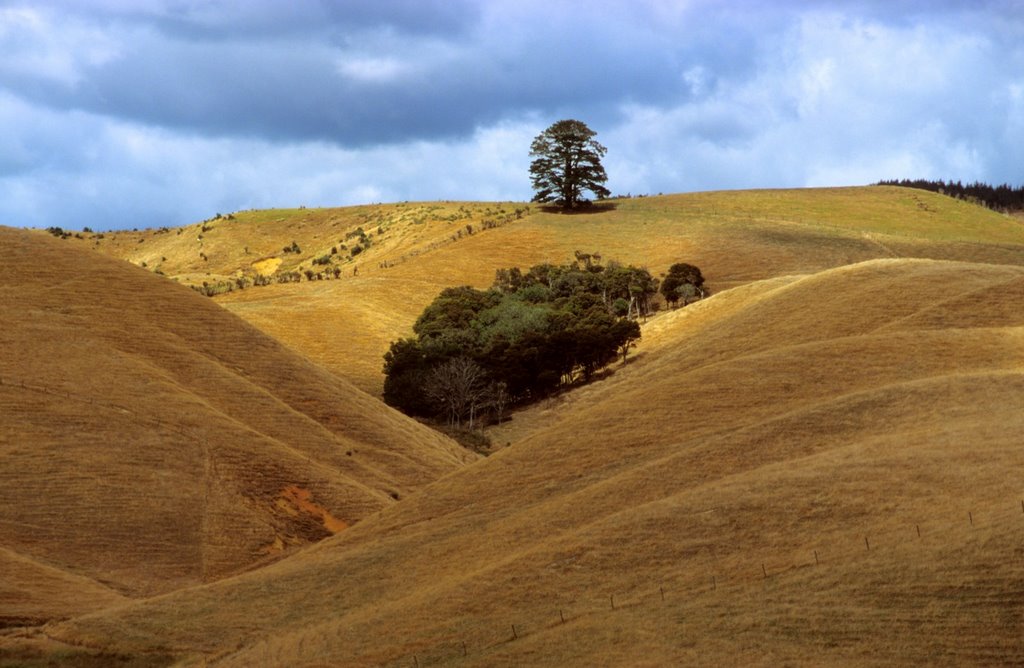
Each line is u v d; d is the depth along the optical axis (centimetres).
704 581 6938
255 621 8050
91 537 10106
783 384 10606
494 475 10225
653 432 10156
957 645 5659
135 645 7762
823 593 6359
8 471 10700
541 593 7294
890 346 11244
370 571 8669
